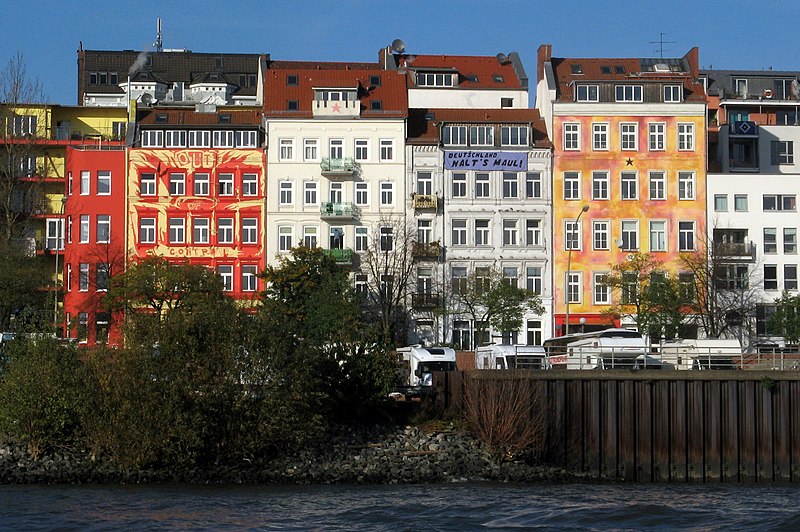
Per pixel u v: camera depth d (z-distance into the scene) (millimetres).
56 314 107250
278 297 105875
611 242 116750
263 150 115688
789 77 148000
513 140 117188
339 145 116250
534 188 117062
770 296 115688
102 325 112375
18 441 70125
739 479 73312
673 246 117000
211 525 52656
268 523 53156
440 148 116438
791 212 117500
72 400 69250
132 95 151250
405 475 69000
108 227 114500
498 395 73000
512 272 116312
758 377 74000
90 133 124125
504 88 131750
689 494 65250
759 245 116938
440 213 116062
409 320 113500
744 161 131125
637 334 86312
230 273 114688
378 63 139125
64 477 66688
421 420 76125
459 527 52406
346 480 68125
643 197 117312
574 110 117625
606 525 53250
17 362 70688
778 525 52688
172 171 115062
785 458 73562
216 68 159875
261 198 115250
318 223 115250
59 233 116938
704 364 78438
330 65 138875
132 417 67500
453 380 77438
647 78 118938
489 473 70562
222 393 68938
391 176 116125
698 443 73375
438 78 131625
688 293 109562
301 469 69000
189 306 79375
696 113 118000
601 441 73625
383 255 114000
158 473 67500
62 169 120562
